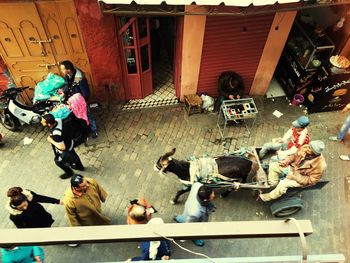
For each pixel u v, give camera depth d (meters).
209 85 9.10
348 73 8.00
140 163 8.02
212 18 7.32
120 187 7.60
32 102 8.98
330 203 7.50
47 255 6.56
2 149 8.17
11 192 5.14
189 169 6.45
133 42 7.80
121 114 9.00
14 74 8.23
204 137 8.59
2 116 8.31
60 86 7.82
